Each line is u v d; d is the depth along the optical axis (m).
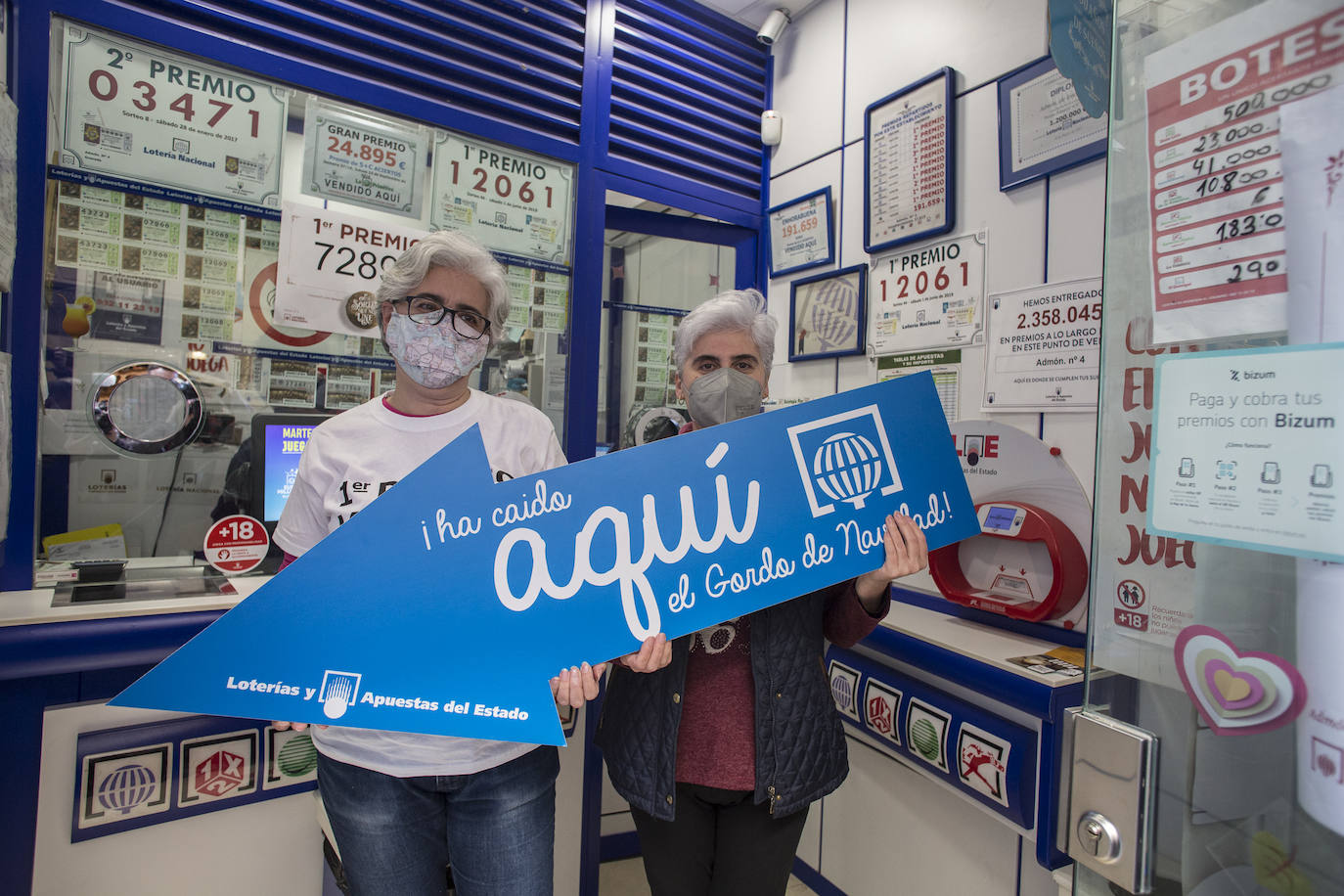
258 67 1.76
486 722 0.94
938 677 1.77
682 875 1.21
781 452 1.09
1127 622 0.55
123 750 1.46
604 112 2.30
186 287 1.73
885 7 2.23
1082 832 0.57
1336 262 0.42
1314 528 0.43
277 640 0.90
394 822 1.08
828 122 2.44
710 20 2.59
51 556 1.58
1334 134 0.43
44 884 1.40
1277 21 0.46
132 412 1.67
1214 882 0.49
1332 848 0.43
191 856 1.53
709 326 1.33
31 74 1.51
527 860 1.12
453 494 0.97
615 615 1.00
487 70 2.11
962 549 1.93
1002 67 1.87
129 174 1.64
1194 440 0.50
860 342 2.28
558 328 2.24
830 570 1.08
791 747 1.16
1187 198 0.51
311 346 1.89
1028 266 1.79
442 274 1.17
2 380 1.39
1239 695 0.48
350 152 1.91
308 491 1.17
